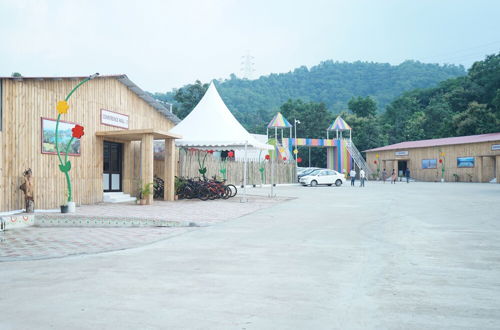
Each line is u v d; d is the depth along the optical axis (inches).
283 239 334.3
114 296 183.3
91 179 603.8
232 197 779.4
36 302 175.6
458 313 160.6
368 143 2522.1
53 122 525.3
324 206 625.0
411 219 462.6
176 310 164.4
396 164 1995.6
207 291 190.2
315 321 151.8
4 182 452.4
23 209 474.6
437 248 293.4
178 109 2257.6
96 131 615.2
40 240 334.3
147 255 274.5
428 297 180.7
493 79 2394.2
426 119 2613.2
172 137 674.8
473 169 1662.2
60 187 537.3
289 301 175.3
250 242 321.1
